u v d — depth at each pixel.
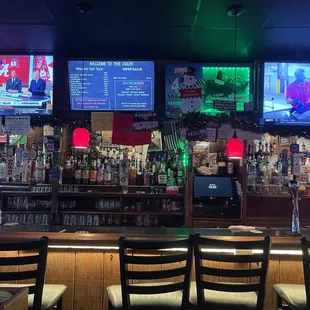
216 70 4.44
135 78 4.36
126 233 3.22
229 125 4.31
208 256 2.36
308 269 2.36
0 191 5.17
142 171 5.34
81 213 5.13
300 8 3.31
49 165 5.31
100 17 3.54
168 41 4.16
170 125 4.36
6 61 4.45
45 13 3.48
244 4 3.24
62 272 3.18
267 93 4.39
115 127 4.34
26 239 3.05
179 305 2.40
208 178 5.35
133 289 2.32
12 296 1.70
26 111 4.45
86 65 4.34
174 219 5.27
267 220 5.12
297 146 5.16
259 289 2.34
